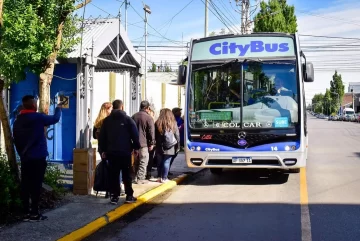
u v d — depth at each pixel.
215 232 6.62
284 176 11.74
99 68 14.77
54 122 7.05
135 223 7.19
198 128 10.05
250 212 7.82
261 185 10.45
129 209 7.94
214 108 10.05
